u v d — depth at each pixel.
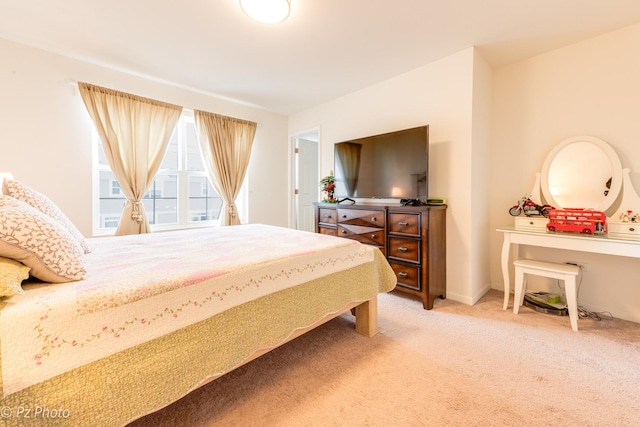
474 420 1.17
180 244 1.80
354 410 1.23
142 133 2.93
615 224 1.96
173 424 1.16
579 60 2.33
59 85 2.51
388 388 1.38
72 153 2.60
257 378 1.46
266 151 4.21
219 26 2.08
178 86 3.25
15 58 2.31
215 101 3.59
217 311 1.12
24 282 1.00
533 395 1.31
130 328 0.90
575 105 2.36
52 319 0.78
